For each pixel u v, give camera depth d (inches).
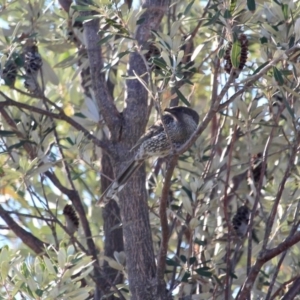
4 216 433.4
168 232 355.9
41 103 484.7
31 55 436.1
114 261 411.2
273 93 398.0
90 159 439.8
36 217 429.1
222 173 449.7
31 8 466.9
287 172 389.4
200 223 426.9
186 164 491.5
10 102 404.2
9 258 354.6
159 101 340.8
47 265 343.0
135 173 397.1
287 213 418.9
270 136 398.0
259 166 457.7
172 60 361.1
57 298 340.2
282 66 397.1
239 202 474.6
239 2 367.6
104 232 458.9
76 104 546.9
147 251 382.6
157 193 457.7
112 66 428.5
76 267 343.6
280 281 446.9
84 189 555.2
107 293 414.6
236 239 425.4
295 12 399.9
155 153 415.2
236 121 411.8
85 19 357.4
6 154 465.1
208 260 413.4
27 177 419.5
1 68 407.2
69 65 488.7
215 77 429.4
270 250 364.8
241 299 364.5
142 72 405.7
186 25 514.3
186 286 425.1
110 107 402.6
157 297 372.8
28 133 443.8
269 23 408.5
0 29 423.2
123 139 399.2
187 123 430.9
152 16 414.3
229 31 340.5
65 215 461.1
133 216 387.5
